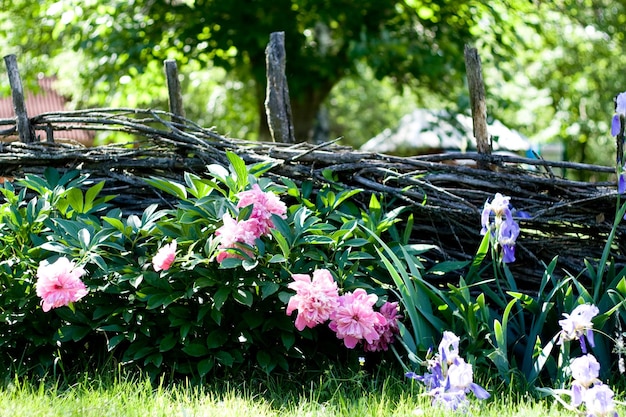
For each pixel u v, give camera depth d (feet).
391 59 39.11
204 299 11.82
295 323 10.92
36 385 11.08
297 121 43.98
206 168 13.94
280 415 9.72
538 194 13.34
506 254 11.50
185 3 38.24
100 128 14.42
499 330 10.63
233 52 38.29
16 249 11.78
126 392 10.34
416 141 39.29
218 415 9.43
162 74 40.29
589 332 10.11
